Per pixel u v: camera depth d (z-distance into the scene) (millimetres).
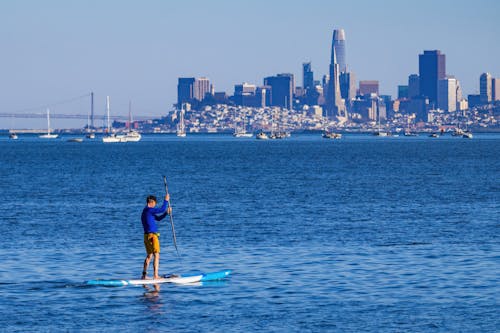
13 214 74500
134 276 43125
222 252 50719
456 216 70312
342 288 39188
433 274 42469
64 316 34250
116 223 67125
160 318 33875
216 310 35156
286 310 34969
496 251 49938
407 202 84688
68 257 49188
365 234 58469
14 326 32625
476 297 37031
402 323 32750
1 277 42625
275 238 56688
